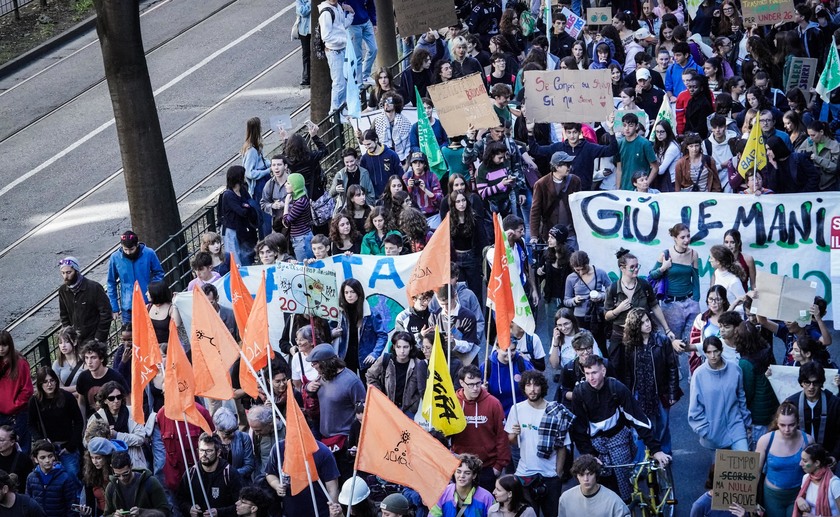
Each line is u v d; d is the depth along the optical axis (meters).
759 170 17.55
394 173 19.08
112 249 24.25
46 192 27.08
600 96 19.11
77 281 17.11
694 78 20.52
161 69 33.91
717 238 17.42
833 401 12.63
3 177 27.94
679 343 14.38
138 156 20.59
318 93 25.69
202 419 13.08
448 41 25.36
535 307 16.22
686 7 28.59
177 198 26.09
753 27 24.86
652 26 27.86
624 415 12.42
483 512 11.59
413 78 23.41
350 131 24.30
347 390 13.35
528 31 27.78
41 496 13.18
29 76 34.31
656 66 23.39
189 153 28.38
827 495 11.70
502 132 18.09
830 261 17.09
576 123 19.09
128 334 15.20
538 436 12.43
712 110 20.64
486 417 12.53
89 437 13.14
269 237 16.67
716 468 11.70
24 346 21.17
